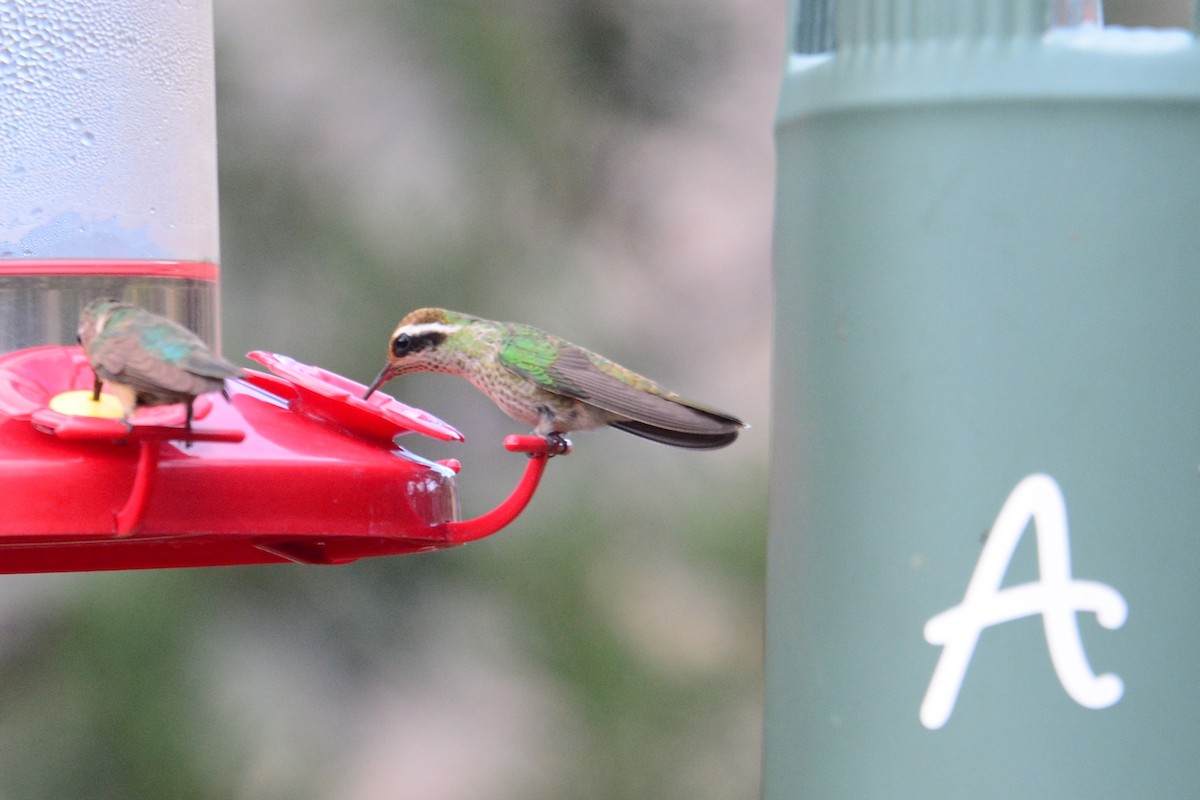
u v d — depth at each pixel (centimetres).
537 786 971
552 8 1162
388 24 1107
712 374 1277
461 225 1058
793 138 343
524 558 1020
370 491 482
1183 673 310
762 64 1319
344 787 1000
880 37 323
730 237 1309
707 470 1040
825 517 332
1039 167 310
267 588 1045
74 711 952
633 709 981
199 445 459
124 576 994
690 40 1207
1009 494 312
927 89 315
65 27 594
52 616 974
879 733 324
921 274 318
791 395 343
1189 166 308
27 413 449
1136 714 310
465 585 1038
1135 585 310
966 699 316
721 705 979
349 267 1028
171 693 970
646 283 1216
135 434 439
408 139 1089
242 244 1040
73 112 591
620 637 994
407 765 1007
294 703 1015
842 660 329
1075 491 310
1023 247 311
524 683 1002
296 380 518
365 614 1059
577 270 1086
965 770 316
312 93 1094
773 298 355
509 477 1090
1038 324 311
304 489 466
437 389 1115
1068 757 311
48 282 574
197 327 626
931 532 318
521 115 1100
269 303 1030
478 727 1008
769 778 353
